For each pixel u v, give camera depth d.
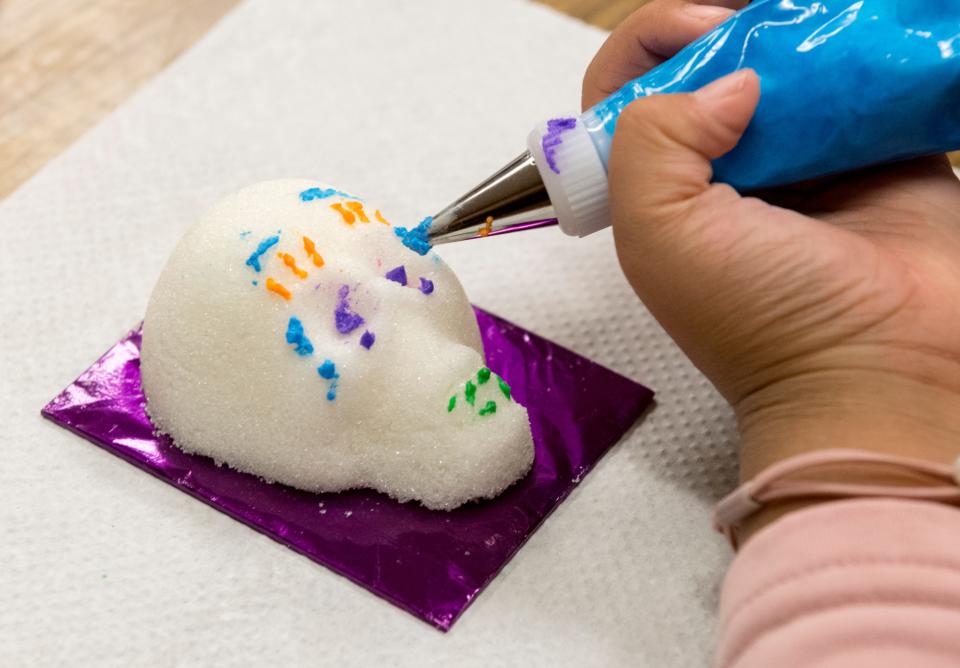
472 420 0.52
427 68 0.80
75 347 0.62
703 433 0.58
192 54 0.80
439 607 0.50
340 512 0.53
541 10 0.84
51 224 0.69
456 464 0.52
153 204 0.70
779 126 0.46
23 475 0.55
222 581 0.51
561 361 0.61
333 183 0.72
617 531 0.54
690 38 0.55
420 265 0.55
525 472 0.55
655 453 0.57
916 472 0.41
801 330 0.45
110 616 0.50
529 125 0.76
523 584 0.51
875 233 0.49
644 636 0.49
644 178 0.45
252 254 0.52
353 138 0.75
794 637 0.37
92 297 0.64
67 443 0.57
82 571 0.51
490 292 0.66
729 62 0.47
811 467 0.42
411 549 0.52
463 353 0.53
